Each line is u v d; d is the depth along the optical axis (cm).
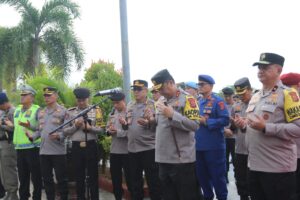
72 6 1764
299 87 551
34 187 702
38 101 854
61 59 1756
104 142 826
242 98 664
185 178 488
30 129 690
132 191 662
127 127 650
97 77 953
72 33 1756
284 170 396
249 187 427
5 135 748
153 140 634
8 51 1730
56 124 670
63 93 872
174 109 491
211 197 667
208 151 640
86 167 670
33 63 1747
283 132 384
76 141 668
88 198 674
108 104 829
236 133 665
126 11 754
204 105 654
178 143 487
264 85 414
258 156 407
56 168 670
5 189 762
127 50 757
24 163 703
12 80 1795
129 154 653
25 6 1720
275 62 402
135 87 646
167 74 496
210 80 652
